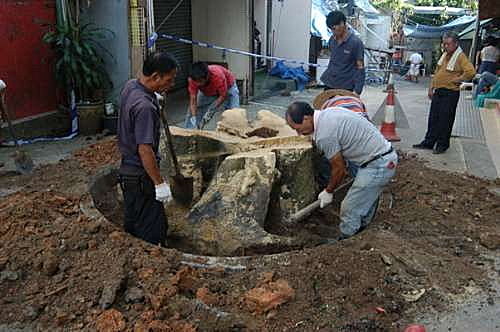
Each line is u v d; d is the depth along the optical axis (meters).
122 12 8.77
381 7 28.88
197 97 6.98
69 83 8.66
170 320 3.31
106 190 6.04
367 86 16.47
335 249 4.16
